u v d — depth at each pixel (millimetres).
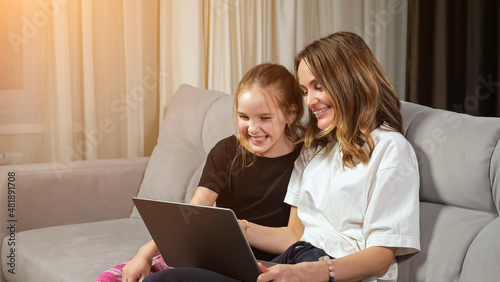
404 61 2994
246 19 2617
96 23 2346
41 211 1846
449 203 1170
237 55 2568
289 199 1304
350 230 1138
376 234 1056
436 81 2857
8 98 2209
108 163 2002
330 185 1179
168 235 1085
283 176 1356
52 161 2291
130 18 2377
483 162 1110
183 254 1094
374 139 1146
